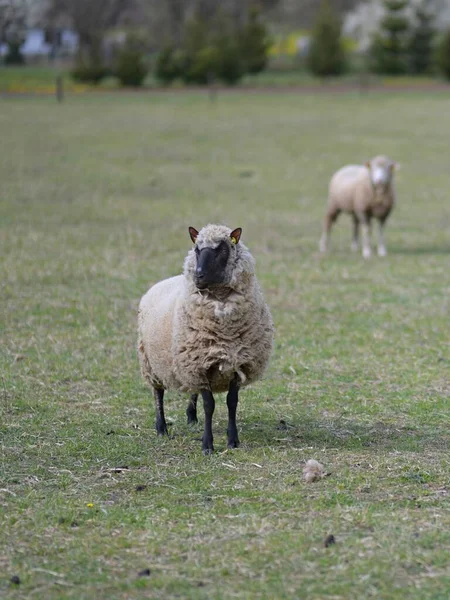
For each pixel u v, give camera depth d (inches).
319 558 238.7
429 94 2518.5
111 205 1017.5
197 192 1141.7
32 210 962.7
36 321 534.0
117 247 775.7
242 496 283.4
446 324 541.3
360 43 4298.7
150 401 398.0
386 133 1748.3
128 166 1342.3
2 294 597.6
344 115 2052.2
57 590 225.1
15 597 221.3
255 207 1048.8
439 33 3681.1
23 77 3046.3
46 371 438.6
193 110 2165.4
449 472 304.8
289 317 554.6
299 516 266.8
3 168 1269.7
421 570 232.5
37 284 630.5
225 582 227.9
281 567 234.4
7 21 3410.4
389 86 2792.8
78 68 2938.0
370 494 284.7
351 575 229.8
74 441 340.5
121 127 1802.4
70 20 3890.3
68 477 302.5
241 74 2955.2
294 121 1942.7
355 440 343.0
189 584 227.0
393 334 518.3
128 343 490.9
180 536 254.2
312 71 3120.1
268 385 420.8
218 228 318.3
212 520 264.5
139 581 227.8
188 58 3014.3
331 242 858.1
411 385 421.1
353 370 446.9
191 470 308.0
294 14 4564.5
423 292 632.4
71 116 1983.3
